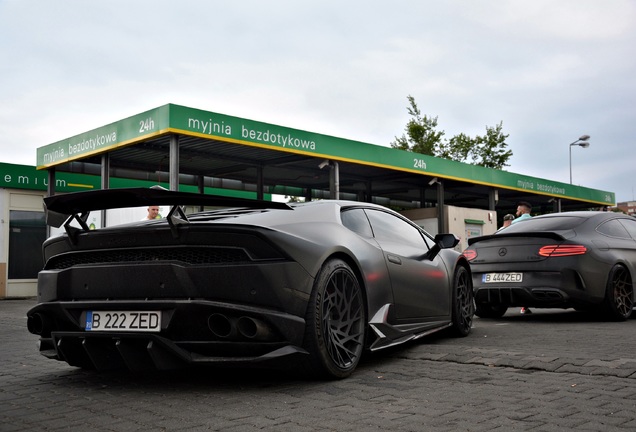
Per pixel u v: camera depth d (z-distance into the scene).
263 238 3.54
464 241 18.31
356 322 4.07
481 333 6.12
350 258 4.09
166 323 3.47
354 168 16.67
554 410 3.00
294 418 2.95
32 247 17.48
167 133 10.59
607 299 7.12
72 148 13.05
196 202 3.61
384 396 3.38
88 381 4.05
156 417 3.04
